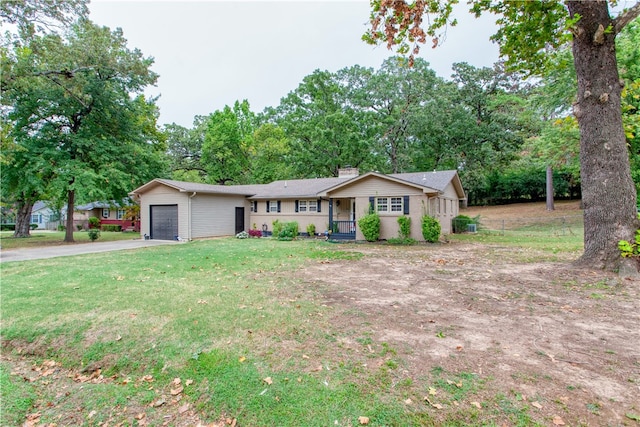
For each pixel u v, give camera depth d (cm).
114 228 3184
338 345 383
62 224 3588
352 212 1898
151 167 2183
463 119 2981
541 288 599
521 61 884
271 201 2133
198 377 339
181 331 436
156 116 2405
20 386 354
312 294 599
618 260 662
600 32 663
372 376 316
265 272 812
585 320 438
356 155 2911
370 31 676
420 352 359
